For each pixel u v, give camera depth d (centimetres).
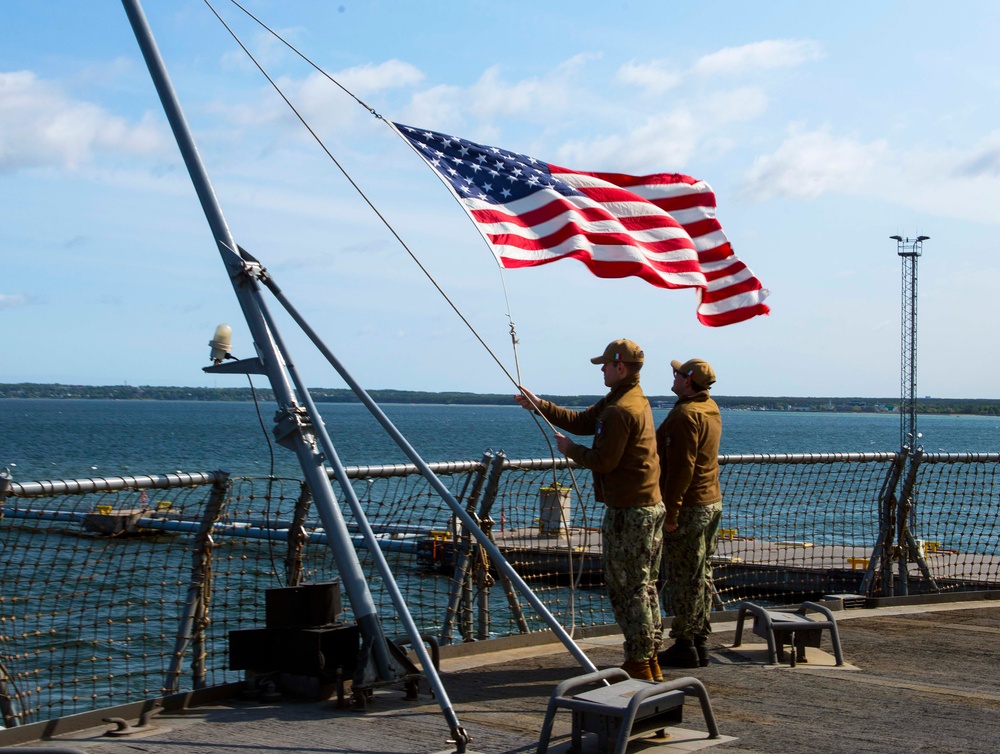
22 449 7619
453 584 734
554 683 638
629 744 506
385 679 567
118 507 681
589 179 718
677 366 683
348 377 605
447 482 1559
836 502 1075
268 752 489
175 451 7481
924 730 540
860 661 709
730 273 790
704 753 495
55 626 1112
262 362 608
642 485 602
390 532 777
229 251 618
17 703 622
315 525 649
